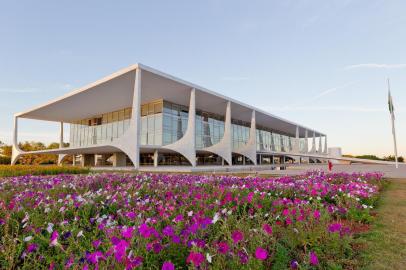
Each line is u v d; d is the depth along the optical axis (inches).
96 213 168.2
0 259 103.6
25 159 1939.0
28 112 1357.0
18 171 601.6
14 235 132.5
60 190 247.0
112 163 1369.3
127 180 335.3
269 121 1811.0
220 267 87.4
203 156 1358.3
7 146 2178.9
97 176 382.6
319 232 127.2
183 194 214.4
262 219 153.6
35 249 104.0
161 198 220.4
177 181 316.8
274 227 137.0
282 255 108.7
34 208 162.4
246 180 307.9
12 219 141.0
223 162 1365.7
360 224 181.3
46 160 2066.9
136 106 814.5
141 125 1196.5
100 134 1433.3
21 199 195.3
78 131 1632.6
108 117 1392.7
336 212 189.2
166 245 103.5
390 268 113.7
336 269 106.0
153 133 1130.0
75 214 155.7
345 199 212.8
